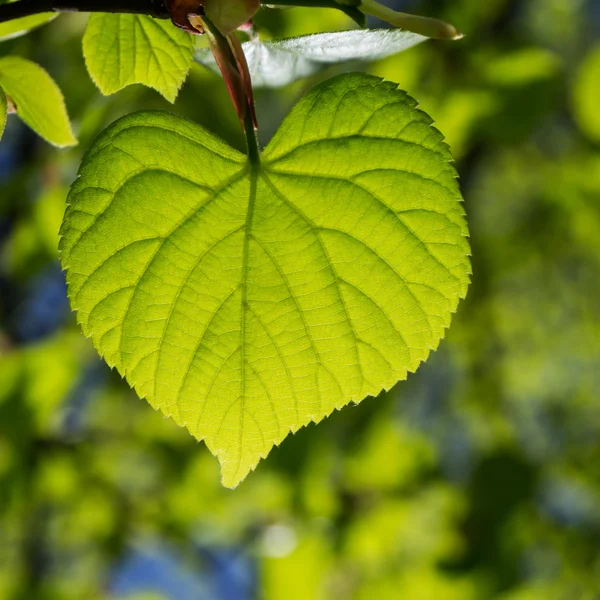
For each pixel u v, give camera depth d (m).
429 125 0.36
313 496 0.85
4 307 0.84
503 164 1.08
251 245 0.36
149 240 0.36
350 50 0.38
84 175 0.36
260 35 0.40
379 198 0.36
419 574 0.86
